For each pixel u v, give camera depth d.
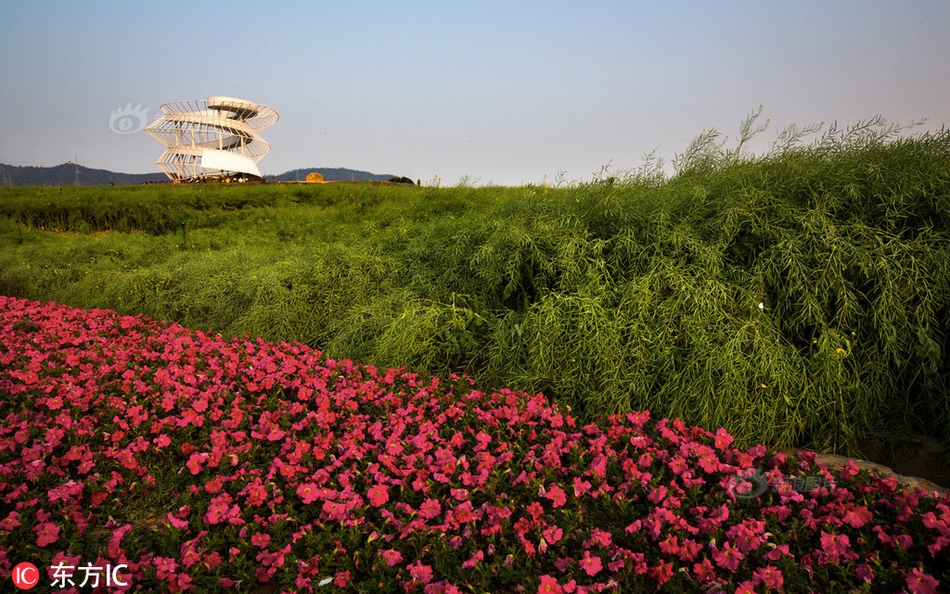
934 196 3.58
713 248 3.82
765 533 2.07
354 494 2.40
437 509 2.29
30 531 2.23
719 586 1.87
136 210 13.87
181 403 3.38
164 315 6.11
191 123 44.72
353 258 5.92
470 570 1.99
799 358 3.27
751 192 4.03
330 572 2.05
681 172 5.18
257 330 5.26
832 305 3.53
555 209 5.00
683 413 3.21
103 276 7.30
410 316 4.38
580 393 3.52
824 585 1.93
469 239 5.39
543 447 2.84
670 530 2.13
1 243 11.16
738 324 3.40
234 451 2.79
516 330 3.94
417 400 3.44
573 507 2.39
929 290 3.26
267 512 2.41
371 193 15.29
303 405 3.35
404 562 2.11
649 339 3.48
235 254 7.74
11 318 5.52
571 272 4.16
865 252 3.40
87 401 3.39
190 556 2.01
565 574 1.99
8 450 2.79
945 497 2.26
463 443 2.88
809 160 4.25
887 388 3.28
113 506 2.49
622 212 4.39
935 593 1.84
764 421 3.09
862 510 2.12
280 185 20.00
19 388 3.49
